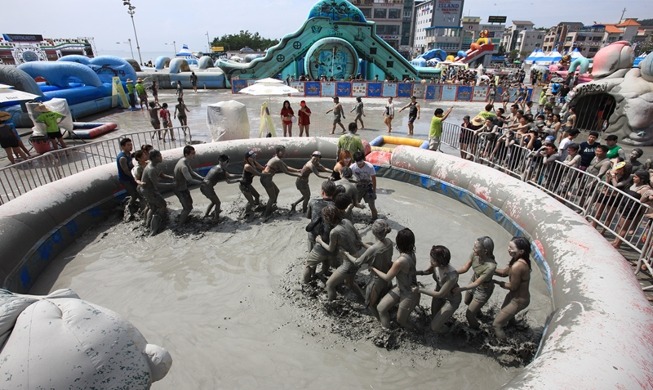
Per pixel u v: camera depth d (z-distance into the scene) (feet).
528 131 35.22
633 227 23.20
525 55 400.26
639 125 47.78
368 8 361.92
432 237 25.61
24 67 66.13
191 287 20.15
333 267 20.11
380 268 16.30
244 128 43.29
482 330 16.52
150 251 23.85
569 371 10.92
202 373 14.79
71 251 24.00
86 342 8.91
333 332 16.87
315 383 14.35
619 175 23.40
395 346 16.05
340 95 91.86
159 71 142.31
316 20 102.12
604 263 16.66
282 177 38.11
